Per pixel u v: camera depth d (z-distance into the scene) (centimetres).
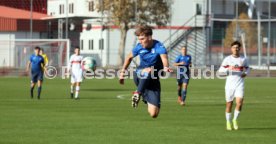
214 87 11156
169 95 8944
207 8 19812
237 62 4656
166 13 18450
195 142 3947
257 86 11525
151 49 3584
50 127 4712
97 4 18150
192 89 10550
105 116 5625
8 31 19575
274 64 19812
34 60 7881
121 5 17738
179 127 4778
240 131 4559
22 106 6719
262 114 6006
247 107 6881
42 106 6744
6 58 17562
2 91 9419
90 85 11612
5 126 4762
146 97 3619
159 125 4909
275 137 4225
